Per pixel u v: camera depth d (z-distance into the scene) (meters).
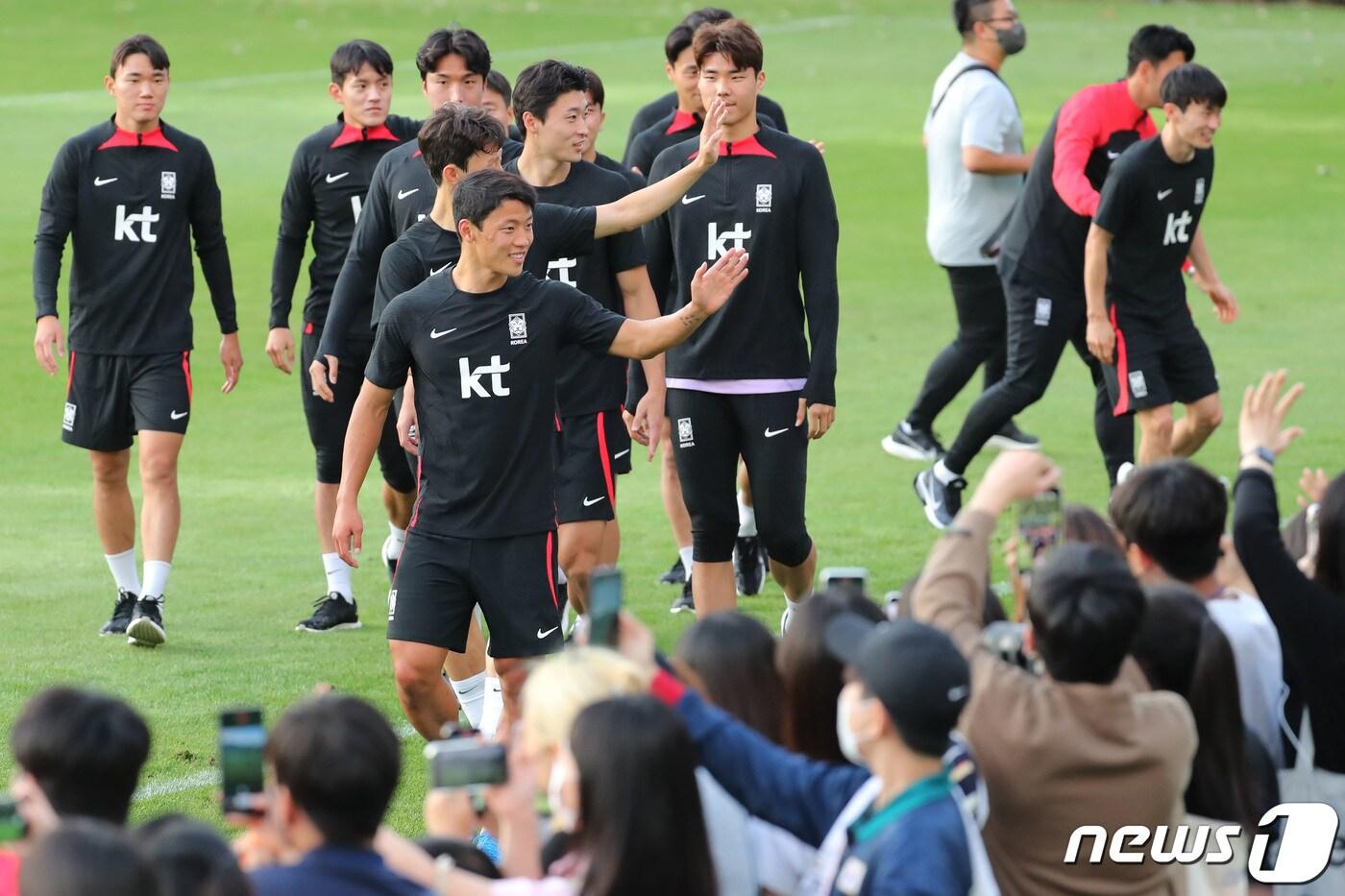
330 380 25.56
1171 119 28.92
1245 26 136.25
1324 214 66.44
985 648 12.94
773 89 101.00
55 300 28.45
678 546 30.06
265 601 29.28
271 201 68.81
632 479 37.66
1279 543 15.02
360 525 21.53
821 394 25.39
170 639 27.25
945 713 11.31
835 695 13.27
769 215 25.62
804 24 133.88
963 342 36.59
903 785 11.51
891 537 32.09
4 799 10.90
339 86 29.52
